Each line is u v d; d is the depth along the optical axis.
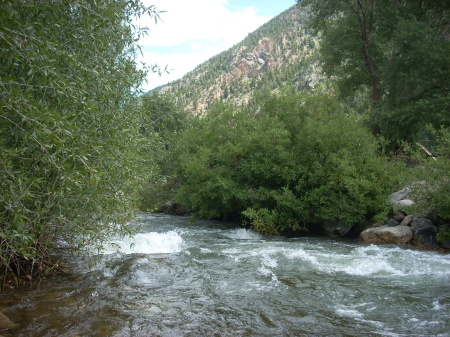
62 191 5.12
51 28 5.25
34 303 5.55
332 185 13.64
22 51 4.38
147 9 5.13
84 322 4.98
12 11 3.85
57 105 5.34
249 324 5.20
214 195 15.59
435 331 5.06
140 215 19.52
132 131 7.25
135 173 7.18
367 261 9.18
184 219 18.53
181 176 18.58
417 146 14.78
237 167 15.92
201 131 18.77
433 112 19.86
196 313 5.55
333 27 24.94
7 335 4.40
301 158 14.61
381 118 21.38
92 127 6.13
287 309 5.86
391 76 21.45
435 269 8.54
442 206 11.53
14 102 3.96
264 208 14.52
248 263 8.86
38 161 5.14
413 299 6.41
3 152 4.19
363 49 23.58
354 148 14.71
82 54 5.61
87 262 8.03
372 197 13.75
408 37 20.50
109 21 5.36
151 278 7.33
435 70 20.42
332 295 6.60
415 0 22.81
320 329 5.09
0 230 4.81
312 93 17.38
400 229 12.14
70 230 6.35
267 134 14.95
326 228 14.02
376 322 5.38
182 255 9.55
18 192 4.48
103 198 6.32
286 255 9.82
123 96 6.84
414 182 12.36
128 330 4.80
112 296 6.12
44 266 6.87
